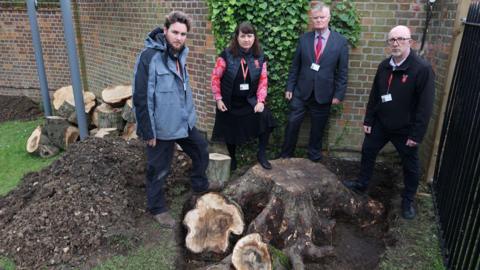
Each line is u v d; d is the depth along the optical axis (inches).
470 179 108.6
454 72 143.9
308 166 156.3
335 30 167.6
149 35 120.3
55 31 322.7
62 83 338.3
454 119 136.6
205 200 135.9
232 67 147.5
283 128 185.8
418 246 127.8
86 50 320.2
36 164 211.3
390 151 182.9
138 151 175.8
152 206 138.3
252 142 187.3
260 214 136.9
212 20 171.5
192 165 154.5
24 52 335.6
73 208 134.6
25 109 322.3
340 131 185.5
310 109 167.0
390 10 163.2
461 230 111.2
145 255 122.8
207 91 194.2
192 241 126.5
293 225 131.7
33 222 130.6
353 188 157.9
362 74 174.2
